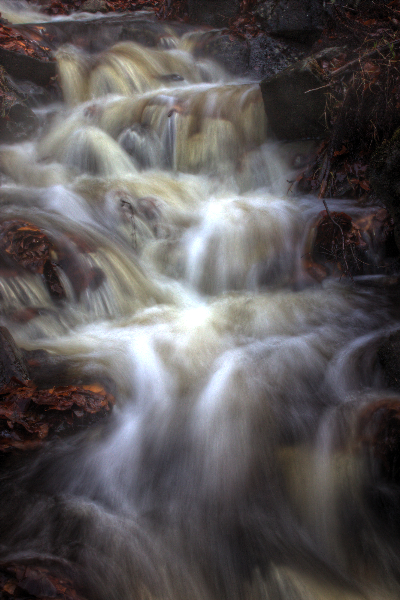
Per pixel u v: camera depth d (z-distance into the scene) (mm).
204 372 4270
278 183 6934
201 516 3068
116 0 14164
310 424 3680
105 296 5230
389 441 3197
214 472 3377
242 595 2662
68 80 9406
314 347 4516
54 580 2498
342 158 6363
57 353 4395
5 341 3859
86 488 3203
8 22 10172
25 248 5102
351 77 6371
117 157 7699
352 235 5559
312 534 3000
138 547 2838
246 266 5859
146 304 5406
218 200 6836
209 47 10617
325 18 9375
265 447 3527
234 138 7609
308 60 6660
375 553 2891
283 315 5066
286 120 7020
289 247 5852
